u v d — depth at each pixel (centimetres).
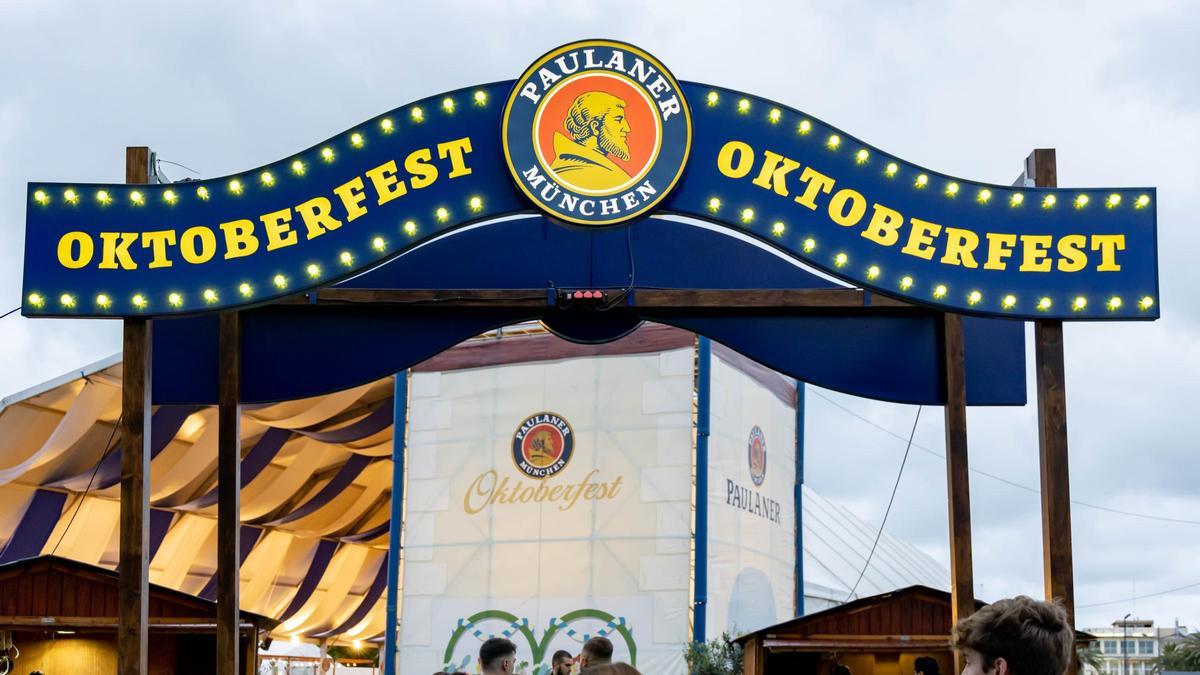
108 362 2377
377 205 925
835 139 944
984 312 942
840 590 2875
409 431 2416
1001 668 275
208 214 924
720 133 940
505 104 918
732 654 2128
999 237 947
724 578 2309
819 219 939
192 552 3122
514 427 2362
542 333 2388
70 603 1541
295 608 3641
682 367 2309
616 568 2269
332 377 1170
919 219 944
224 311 924
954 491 1143
